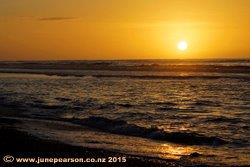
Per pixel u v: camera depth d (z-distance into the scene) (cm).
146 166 1485
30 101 3691
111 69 10131
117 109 3088
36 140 1827
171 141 2031
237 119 2603
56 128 2356
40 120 2652
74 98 3922
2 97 4075
